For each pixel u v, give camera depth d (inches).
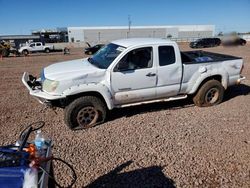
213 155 179.0
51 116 255.1
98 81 225.6
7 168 90.9
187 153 181.5
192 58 273.9
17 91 362.6
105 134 211.9
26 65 736.3
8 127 230.1
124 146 191.8
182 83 258.1
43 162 100.0
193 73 261.7
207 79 274.2
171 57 248.1
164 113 258.5
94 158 175.9
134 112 261.4
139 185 148.6
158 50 242.1
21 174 89.1
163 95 254.4
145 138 203.9
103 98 229.9
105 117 233.5
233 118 244.8
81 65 243.4
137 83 237.3
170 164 168.4
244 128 222.2
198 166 166.2
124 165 167.5
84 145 194.2
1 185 86.6
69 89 216.5
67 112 217.3
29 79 251.4
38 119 247.8
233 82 287.6
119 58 229.0
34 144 105.2
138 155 179.2
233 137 205.3
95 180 153.0
